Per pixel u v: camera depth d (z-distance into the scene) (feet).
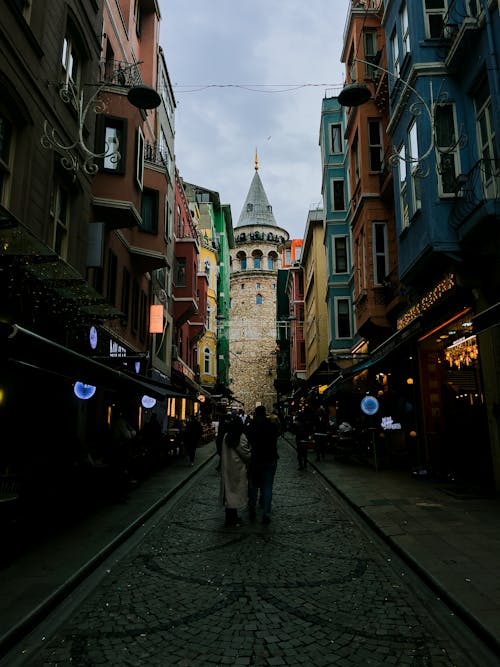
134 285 61.77
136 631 13.82
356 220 66.08
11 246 23.29
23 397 31.81
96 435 38.91
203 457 64.95
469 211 31.89
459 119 36.32
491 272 32.73
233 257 269.85
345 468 50.44
